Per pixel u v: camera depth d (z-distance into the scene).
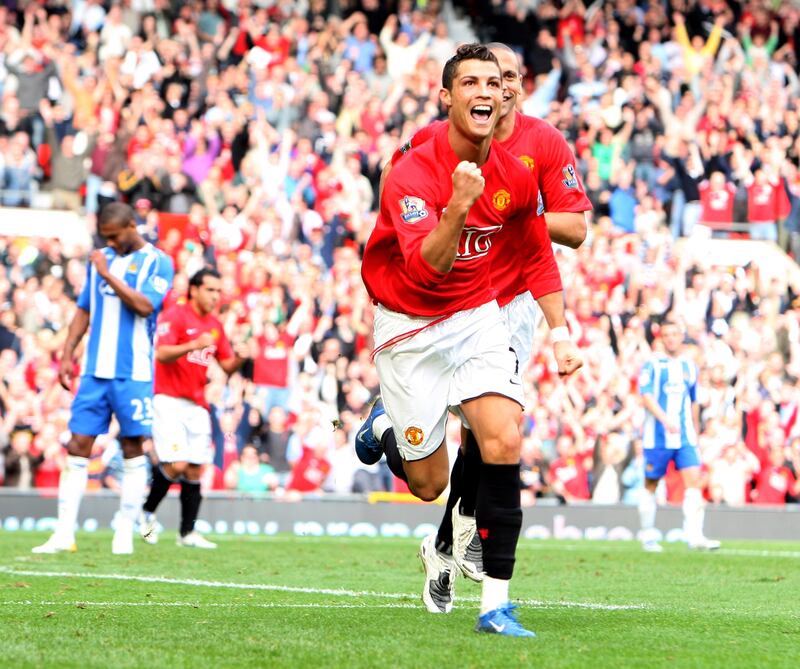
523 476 48.22
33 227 53.38
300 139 57.47
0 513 41.84
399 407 14.62
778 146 64.50
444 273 12.95
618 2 67.94
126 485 28.27
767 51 69.06
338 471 47.72
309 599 18.08
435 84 61.47
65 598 17.70
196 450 31.73
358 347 51.41
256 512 44.16
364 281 14.67
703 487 51.25
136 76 58.00
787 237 62.47
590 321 53.94
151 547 31.02
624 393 52.09
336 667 10.88
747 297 58.22
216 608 16.42
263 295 50.31
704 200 62.19
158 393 31.42
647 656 11.91
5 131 55.28
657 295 56.19
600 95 63.41
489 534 13.37
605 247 56.59
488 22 67.44
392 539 39.53
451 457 46.56
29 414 45.78
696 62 66.38
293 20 61.97
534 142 18.06
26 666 11.02
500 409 13.51
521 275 16.05
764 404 52.91
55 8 59.06
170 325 31.77
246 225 53.47
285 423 47.72
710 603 18.89
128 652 11.87
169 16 60.75
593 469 49.69
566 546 38.16
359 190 57.25
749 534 47.31
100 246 51.91
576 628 14.39
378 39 65.50
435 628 13.98
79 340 28.27
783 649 12.87
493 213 13.94
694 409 40.88
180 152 55.81
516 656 11.58
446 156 13.66
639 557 31.64
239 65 60.38
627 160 61.91
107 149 54.31
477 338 14.10
